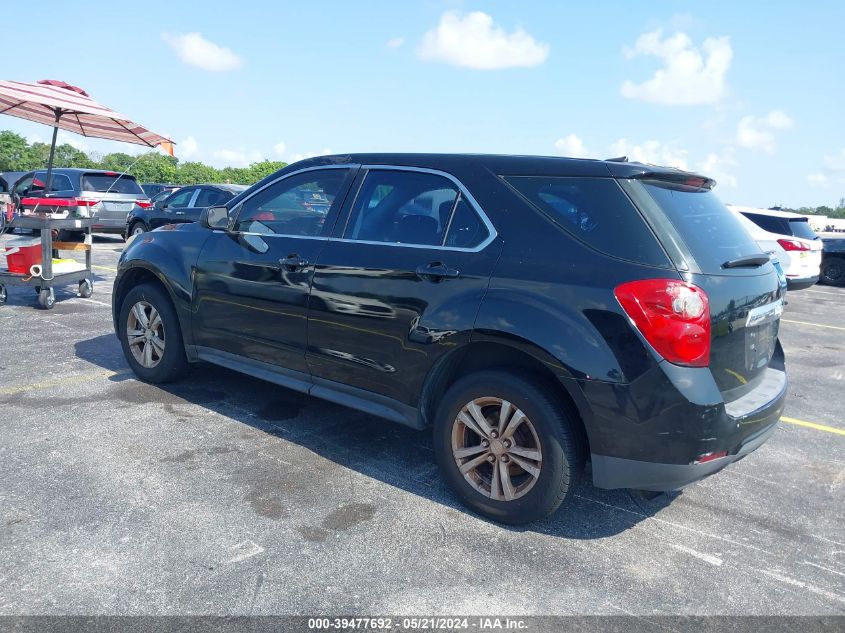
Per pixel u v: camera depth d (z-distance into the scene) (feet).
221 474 12.30
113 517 10.56
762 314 10.87
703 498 12.48
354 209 13.05
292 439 14.15
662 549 10.52
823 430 16.72
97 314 25.84
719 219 11.25
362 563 9.66
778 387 11.39
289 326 13.51
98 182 54.08
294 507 11.21
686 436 9.45
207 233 15.64
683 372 9.41
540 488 10.43
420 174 12.36
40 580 8.87
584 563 9.98
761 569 10.07
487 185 11.41
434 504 11.60
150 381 17.22
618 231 10.03
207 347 15.55
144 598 8.61
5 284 26.50
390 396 12.17
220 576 9.16
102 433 13.93
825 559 10.45
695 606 9.05
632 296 9.52
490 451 10.92
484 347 11.03
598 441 9.89
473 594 9.05
